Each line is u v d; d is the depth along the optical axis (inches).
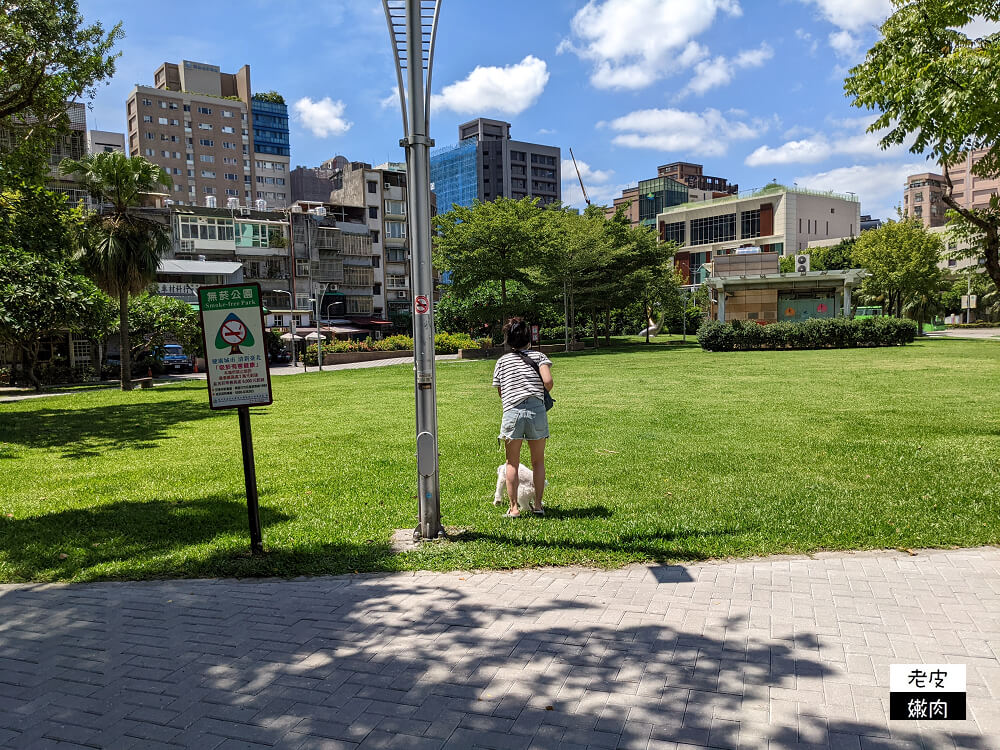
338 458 387.5
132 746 108.0
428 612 158.4
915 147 260.4
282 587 180.9
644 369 975.0
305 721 113.3
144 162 1018.1
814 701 112.7
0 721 116.9
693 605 155.6
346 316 2726.4
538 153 5841.5
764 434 398.3
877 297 2116.1
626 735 105.1
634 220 4810.5
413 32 205.5
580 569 184.9
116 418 648.4
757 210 3732.8
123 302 1028.5
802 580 168.6
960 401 509.0
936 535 196.7
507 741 104.8
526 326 243.6
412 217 210.4
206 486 324.8
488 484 301.3
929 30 262.2
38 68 508.4
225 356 202.2
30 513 280.2
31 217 673.0
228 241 2348.7
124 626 157.5
